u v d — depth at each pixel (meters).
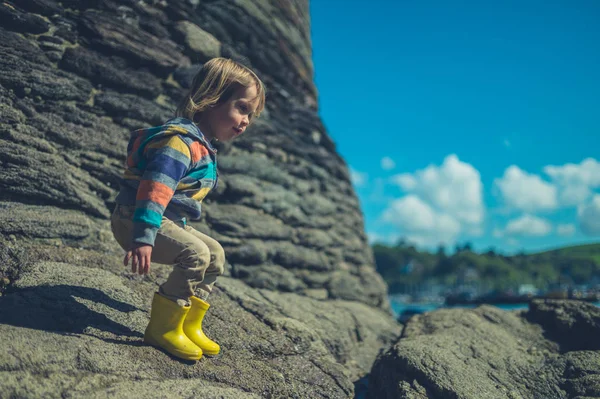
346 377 2.54
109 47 3.50
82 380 1.57
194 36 4.12
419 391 2.31
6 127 2.81
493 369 2.57
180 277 1.92
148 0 3.89
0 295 2.11
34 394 1.44
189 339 2.00
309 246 4.53
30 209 2.69
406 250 165.12
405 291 145.75
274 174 4.49
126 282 2.52
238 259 3.77
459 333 2.92
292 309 3.36
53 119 3.07
